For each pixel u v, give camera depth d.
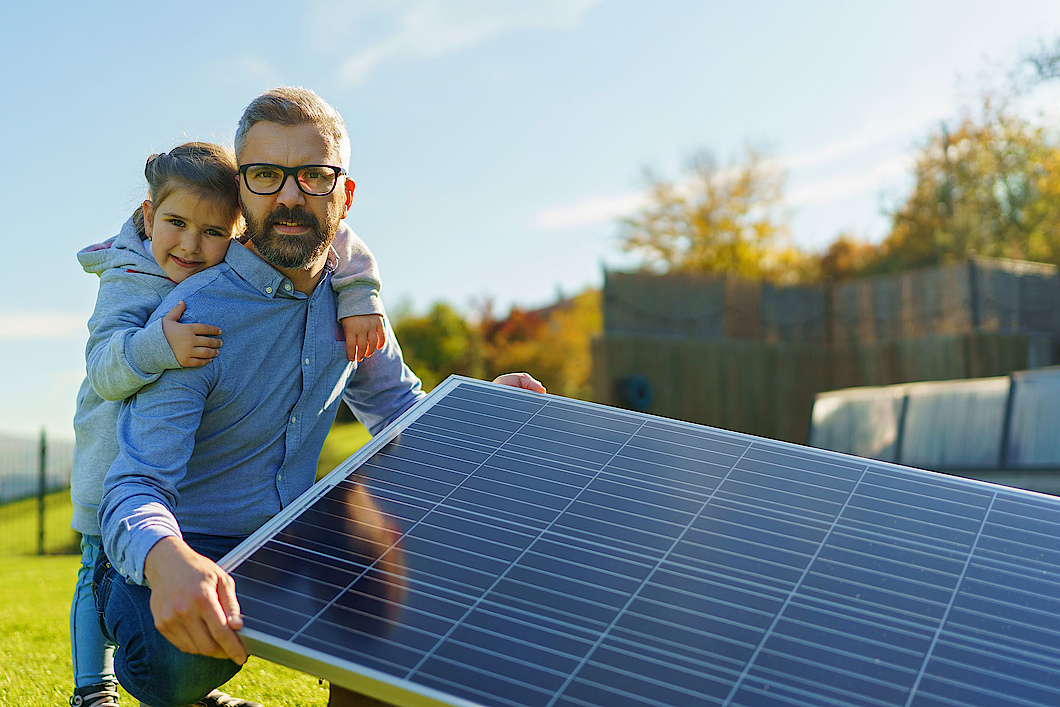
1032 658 1.92
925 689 1.81
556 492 2.44
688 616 1.97
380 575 2.08
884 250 24.58
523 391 3.08
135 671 2.37
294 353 2.80
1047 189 20.53
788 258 27.92
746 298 14.79
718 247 27.91
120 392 2.51
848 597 2.07
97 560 2.74
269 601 2.00
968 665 1.88
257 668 3.97
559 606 1.98
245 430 2.70
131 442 2.39
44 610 5.88
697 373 14.11
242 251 2.70
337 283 2.93
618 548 2.19
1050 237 20.47
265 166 2.57
